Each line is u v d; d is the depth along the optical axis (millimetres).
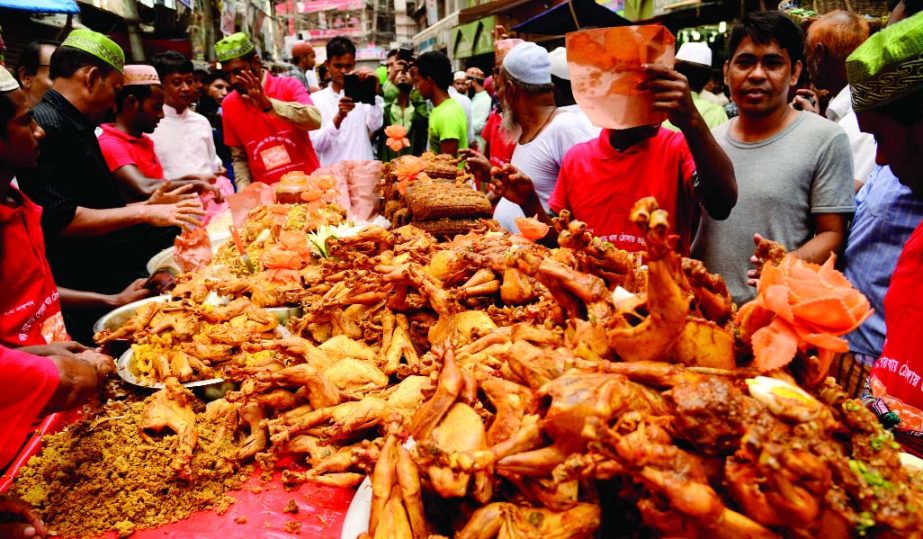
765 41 2301
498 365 1506
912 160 1544
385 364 1918
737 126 2545
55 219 2857
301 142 5434
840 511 813
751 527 870
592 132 3295
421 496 1211
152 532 1435
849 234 2377
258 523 1453
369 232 2547
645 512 931
